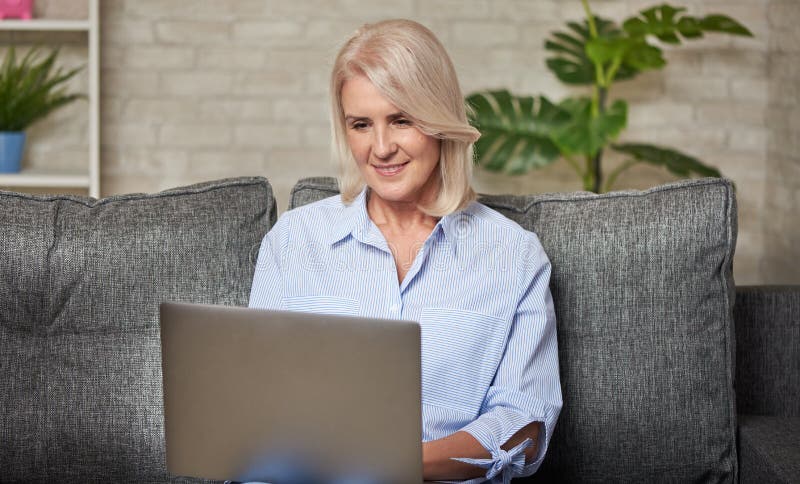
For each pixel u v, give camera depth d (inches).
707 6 140.6
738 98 142.6
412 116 56.0
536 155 126.6
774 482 57.6
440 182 61.4
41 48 136.3
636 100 142.9
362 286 60.2
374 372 44.8
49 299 64.6
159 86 141.2
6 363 64.0
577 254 64.6
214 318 46.9
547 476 64.4
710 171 125.0
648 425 63.1
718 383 63.4
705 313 63.5
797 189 128.8
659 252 63.7
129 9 139.3
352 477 46.9
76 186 140.3
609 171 143.9
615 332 63.7
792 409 71.8
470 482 55.4
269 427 47.4
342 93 57.9
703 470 63.3
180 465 50.2
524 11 140.8
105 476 64.5
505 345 59.1
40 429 63.8
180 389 48.8
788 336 71.6
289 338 45.8
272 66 141.4
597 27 134.3
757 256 144.9
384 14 140.7
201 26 140.3
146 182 143.3
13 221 65.6
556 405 58.6
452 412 57.7
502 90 128.6
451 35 141.3
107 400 64.2
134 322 65.0
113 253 65.2
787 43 132.6
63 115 138.6
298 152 143.5
